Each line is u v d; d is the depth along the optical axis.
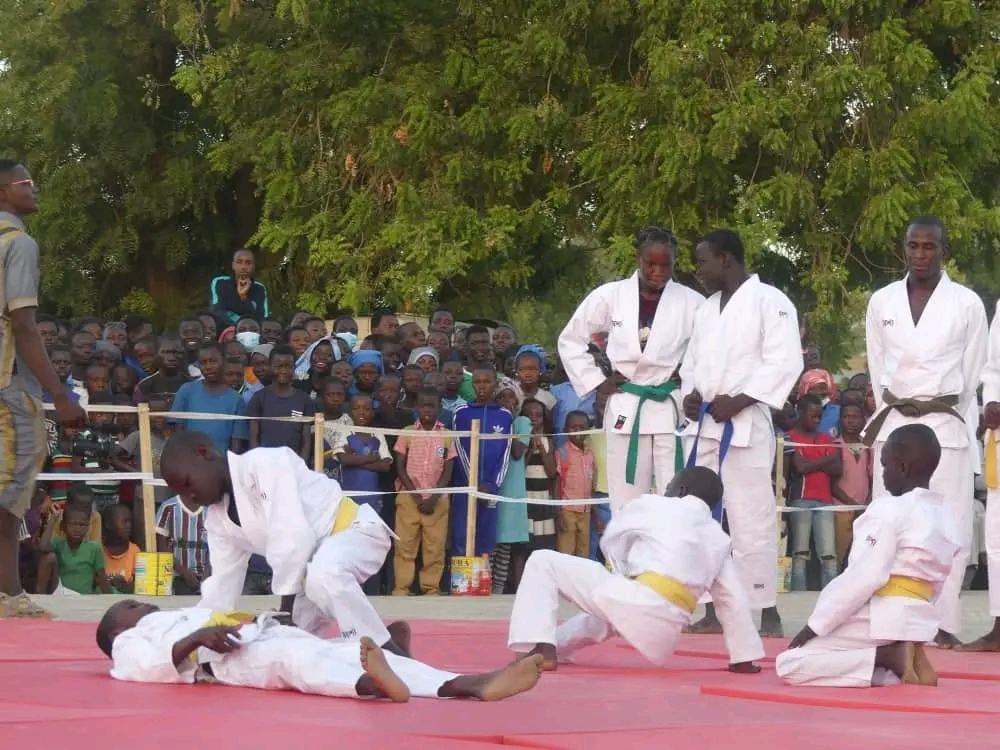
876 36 22.95
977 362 11.03
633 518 8.72
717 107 22.72
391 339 18.86
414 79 24.67
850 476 18.55
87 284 28.31
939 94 24.08
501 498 16.31
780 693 7.52
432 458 16.45
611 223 24.22
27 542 15.12
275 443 15.79
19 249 10.73
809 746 5.64
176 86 26.05
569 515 17.56
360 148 25.05
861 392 18.89
